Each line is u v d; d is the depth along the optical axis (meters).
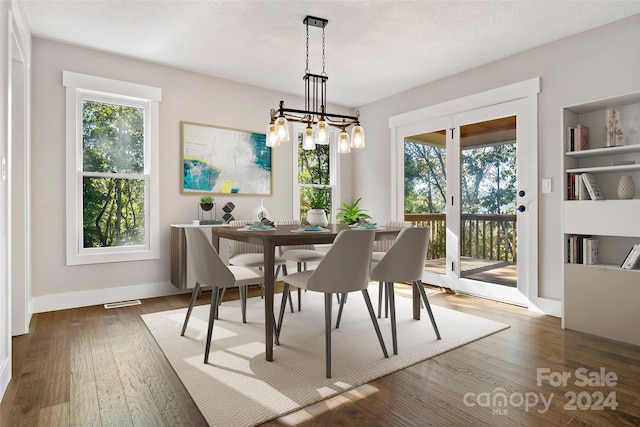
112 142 3.53
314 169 4.96
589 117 2.88
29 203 2.84
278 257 3.49
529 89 3.26
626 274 2.42
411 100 4.41
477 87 3.72
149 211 3.67
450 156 3.98
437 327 2.62
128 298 3.52
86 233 3.40
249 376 1.90
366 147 5.04
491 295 3.58
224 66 3.73
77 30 2.96
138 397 1.70
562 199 2.76
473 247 3.77
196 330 2.62
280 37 3.06
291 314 3.01
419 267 2.40
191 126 3.88
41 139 3.11
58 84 3.18
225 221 4.04
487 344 2.38
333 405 1.64
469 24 2.84
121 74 3.47
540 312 3.15
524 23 2.82
